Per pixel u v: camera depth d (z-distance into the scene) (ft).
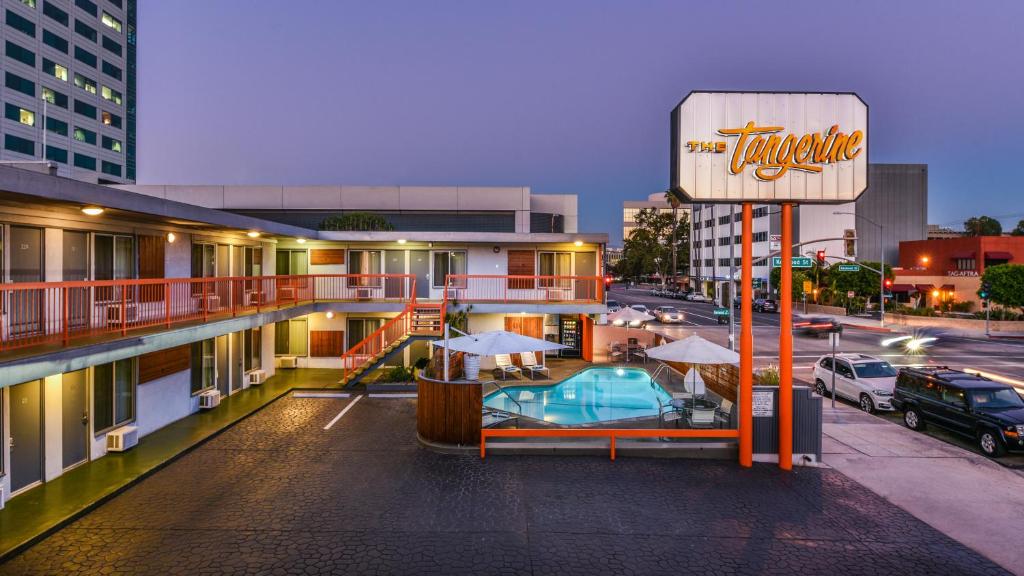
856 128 37.96
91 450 37.88
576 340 83.35
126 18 258.37
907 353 98.94
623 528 29.14
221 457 39.81
